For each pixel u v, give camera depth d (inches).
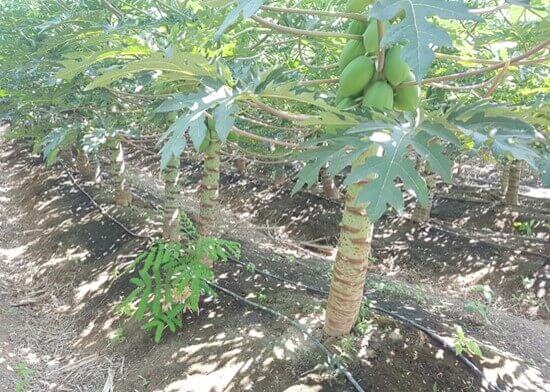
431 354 172.9
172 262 207.2
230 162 537.3
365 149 72.0
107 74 91.7
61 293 280.7
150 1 190.1
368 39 96.9
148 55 107.0
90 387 198.5
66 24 178.7
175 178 268.7
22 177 489.7
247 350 184.2
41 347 230.7
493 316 237.1
